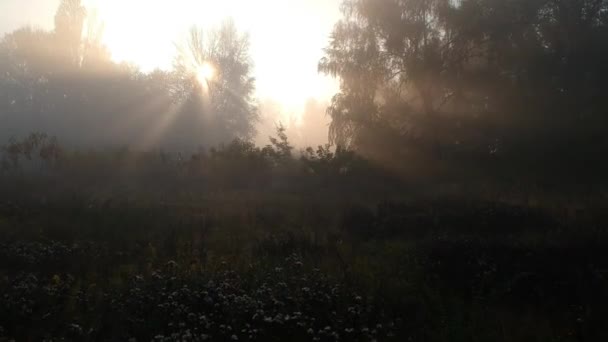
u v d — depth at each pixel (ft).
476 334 27.22
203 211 62.54
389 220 53.01
